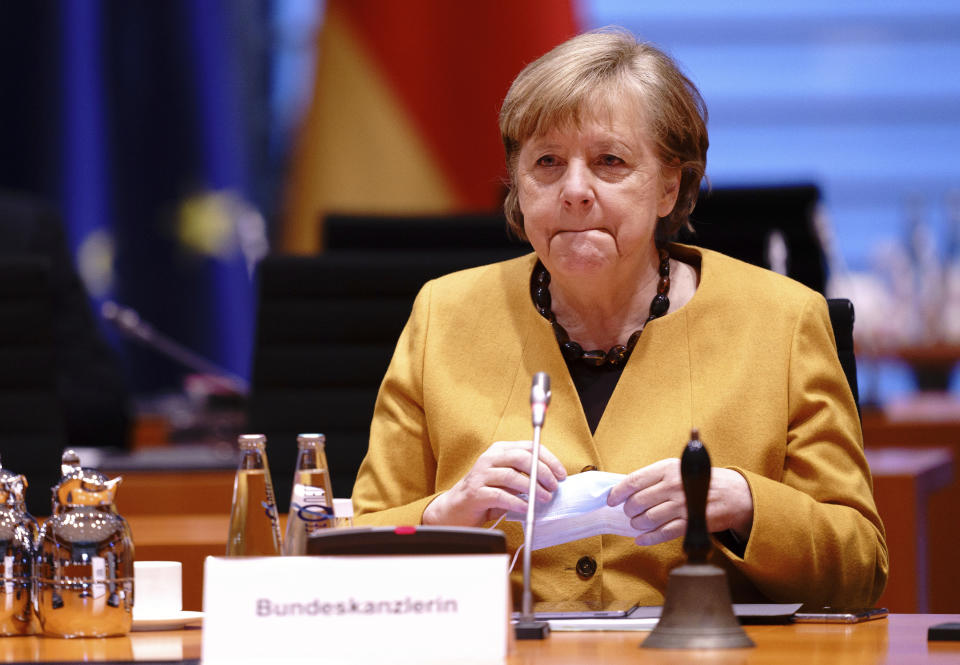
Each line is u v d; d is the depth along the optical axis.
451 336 6.73
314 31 22.50
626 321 6.60
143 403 18.45
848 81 22.86
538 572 6.12
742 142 23.00
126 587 5.05
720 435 6.14
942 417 13.12
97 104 22.16
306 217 20.06
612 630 4.98
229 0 22.44
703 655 4.30
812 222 10.55
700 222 10.47
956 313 18.14
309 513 5.09
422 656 4.29
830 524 5.70
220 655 4.28
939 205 22.66
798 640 4.65
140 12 22.27
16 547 5.09
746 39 22.97
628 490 5.37
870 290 17.97
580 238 6.14
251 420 9.32
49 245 13.39
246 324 21.97
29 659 4.46
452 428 6.43
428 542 4.48
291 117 22.50
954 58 22.69
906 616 5.38
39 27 22.02
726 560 5.88
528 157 6.23
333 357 9.38
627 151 6.13
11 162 21.92
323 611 4.31
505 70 19.67
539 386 5.40
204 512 9.48
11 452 9.27
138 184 22.19
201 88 22.34
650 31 23.05
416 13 19.91
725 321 6.40
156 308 21.98
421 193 19.81
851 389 7.02
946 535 11.62
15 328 9.43
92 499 5.09
